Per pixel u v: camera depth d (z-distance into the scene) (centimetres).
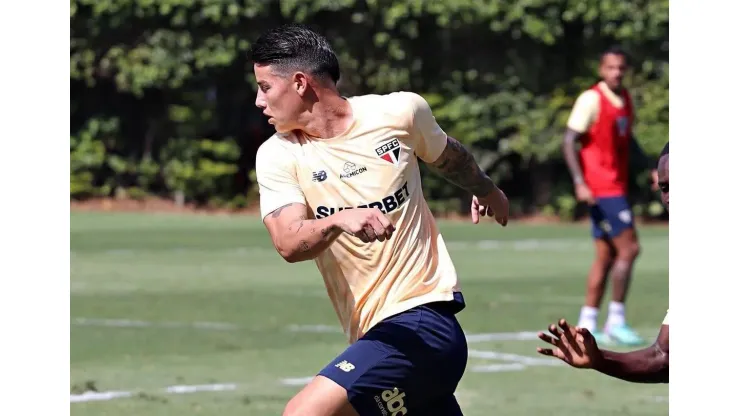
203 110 9581
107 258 6303
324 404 1620
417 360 1656
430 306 1698
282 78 1684
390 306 1691
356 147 1692
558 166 9425
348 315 1725
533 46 9338
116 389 2930
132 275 5538
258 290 5025
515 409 2728
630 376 1609
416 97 1756
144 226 8231
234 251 6719
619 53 3862
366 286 1702
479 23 9219
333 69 1702
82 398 2814
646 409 2736
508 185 9556
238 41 9375
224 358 3394
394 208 1698
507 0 9131
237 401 2789
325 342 3688
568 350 1588
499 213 1925
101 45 9312
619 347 3747
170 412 2661
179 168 9488
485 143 9400
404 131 1719
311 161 1695
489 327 4041
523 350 3566
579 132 3869
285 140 1719
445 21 9094
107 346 3588
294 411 1619
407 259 1702
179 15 9206
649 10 9081
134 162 9662
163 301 4656
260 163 1712
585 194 3869
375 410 1644
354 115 1705
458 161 1828
